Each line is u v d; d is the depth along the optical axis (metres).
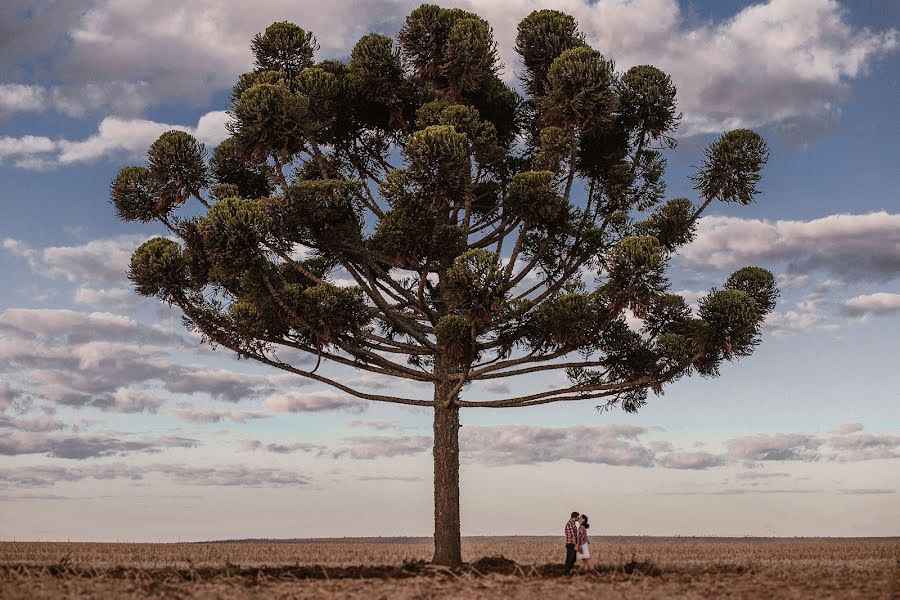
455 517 20.33
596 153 23.47
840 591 13.48
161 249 20.34
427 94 23.05
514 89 24.33
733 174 22.09
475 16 21.94
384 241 20.06
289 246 20.31
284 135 19.41
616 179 22.84
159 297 20.47
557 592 14.22
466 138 18.48
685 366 20.83
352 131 23.70
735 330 20.12
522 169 23.53
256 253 19.14
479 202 23.31
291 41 22.75
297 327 20.17
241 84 22.80
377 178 24.03
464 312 18.00
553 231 21.20
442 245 19.61
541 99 21.56
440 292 21.94
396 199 19.28
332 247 20.39
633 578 16.14
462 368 21.03
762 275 22.44
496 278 17.36
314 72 21.56
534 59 22.23
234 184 23.45
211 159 23.84
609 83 20.55
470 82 21.23
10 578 15.95
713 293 20.44
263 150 19.58
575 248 22.03
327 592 14.34
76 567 18.55
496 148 22.36
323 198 19.48
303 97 19.80
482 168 22.84
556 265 22.70
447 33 21.20
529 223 20.47
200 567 19.30
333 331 19.98
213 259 19.56
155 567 19.20
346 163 24.09
